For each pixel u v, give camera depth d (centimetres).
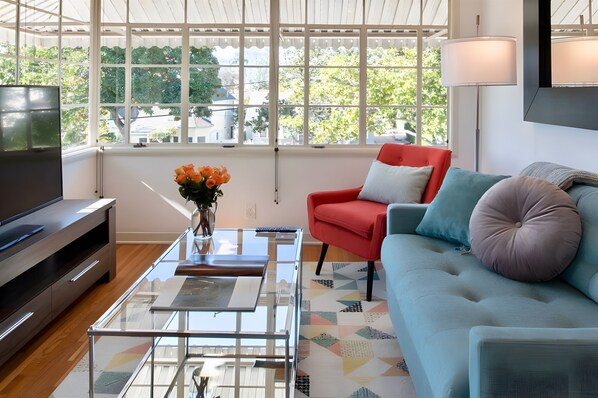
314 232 363
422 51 442
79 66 421
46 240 258
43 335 260
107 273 343
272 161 443
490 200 222
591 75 250
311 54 443
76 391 207
